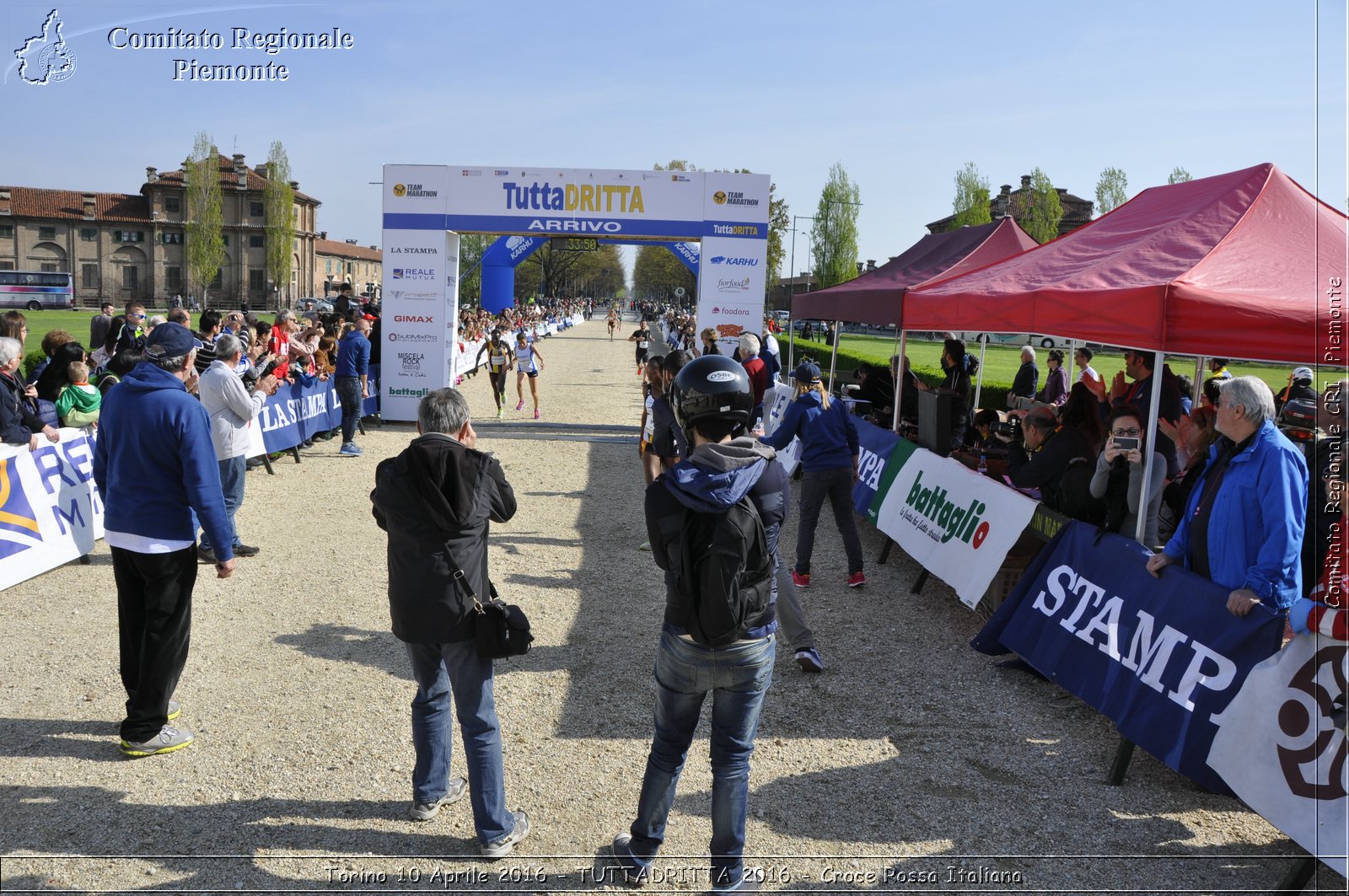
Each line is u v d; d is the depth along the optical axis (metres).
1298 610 3.14
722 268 14.63
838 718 4.44
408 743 4.02
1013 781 3.85
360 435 13.55
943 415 7.46
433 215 14.41
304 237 86.38
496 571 6.86
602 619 5.82
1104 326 4.77
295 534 7.73
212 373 6.76
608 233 14.51
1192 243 5.25
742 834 2.93
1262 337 4.15
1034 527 5.32
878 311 8.68
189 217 78.31
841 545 8.07
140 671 3.80
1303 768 3.05
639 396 20.83
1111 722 4.45
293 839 3.28
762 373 9.09
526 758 3.95
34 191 76.75
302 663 4.89
